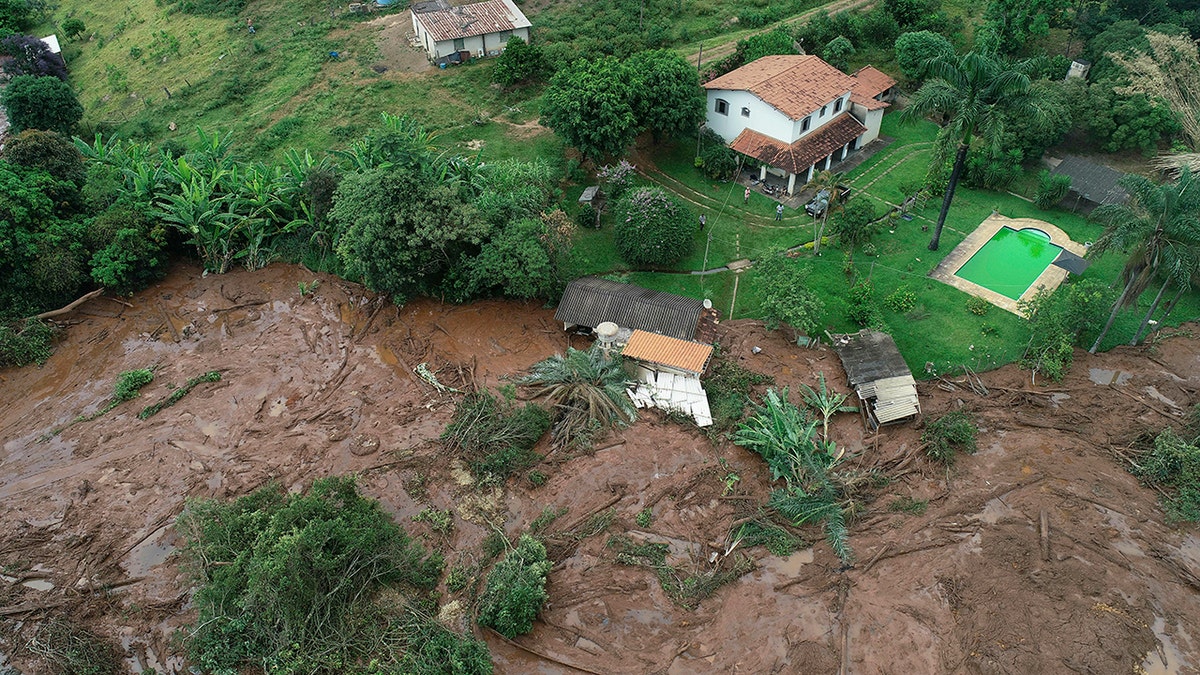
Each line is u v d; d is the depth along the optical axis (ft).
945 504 98.02
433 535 95.09
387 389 117.39
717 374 115.14
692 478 100.68
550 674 81.56
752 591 88.79
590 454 103.86
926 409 111.55
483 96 186.19
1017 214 153.17
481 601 86.02
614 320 120.67
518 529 95.50
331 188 139.95
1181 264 105.19
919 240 146.61
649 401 110.22
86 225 134.62
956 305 130.62
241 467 104.83
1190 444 100.83
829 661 81.46
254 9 227.20
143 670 82.74
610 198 151.94
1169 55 164.96
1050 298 119.34
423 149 148.15
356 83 191.21
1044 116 124.26
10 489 103.40
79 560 94.27
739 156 162.71
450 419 110.63
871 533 94.84
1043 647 81.30
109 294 138.41
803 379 115.85
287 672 77.20
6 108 177.37
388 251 122.31
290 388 118.21
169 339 128.57
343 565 85.40
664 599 88.17
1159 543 92.22
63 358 125.49
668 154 172.24
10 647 85.25
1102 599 85.97
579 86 149.79
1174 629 83.25
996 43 187.42
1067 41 201.87
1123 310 128.16
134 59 218.18
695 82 162.81
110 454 107.76
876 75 184.55
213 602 82.28
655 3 223.10
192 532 90.17
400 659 79.36
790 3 225.97
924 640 83.05
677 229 136.46
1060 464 102.53
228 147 160.97
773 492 98.22
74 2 263.49
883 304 131.03
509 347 124.16
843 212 142.51
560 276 131.64
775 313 120.78
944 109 128.16
